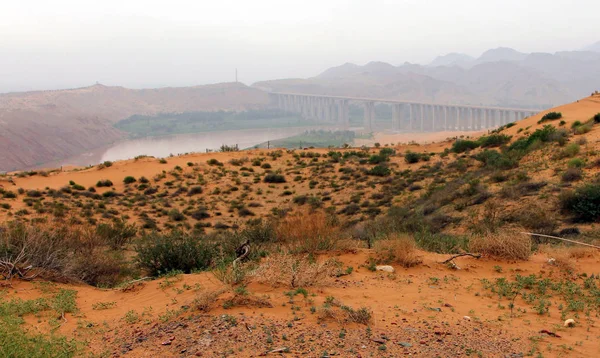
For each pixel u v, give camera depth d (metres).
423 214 28.05
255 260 11.30
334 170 53.34
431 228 22.59
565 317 7.64
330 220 15.11
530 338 6.52
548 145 36.81
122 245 21.72
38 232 12.50
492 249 11.88
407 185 41.88
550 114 57.66
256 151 70.12
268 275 8.68
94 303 9.01
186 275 10.84
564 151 31.42
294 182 50.16
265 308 7.17
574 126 44.16
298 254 11.88
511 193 25.20
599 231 17.56
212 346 5.77
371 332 6.37
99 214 37.06
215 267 11.51
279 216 34.00
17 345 5.61
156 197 45.44
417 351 5.80
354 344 5.91
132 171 55.75
